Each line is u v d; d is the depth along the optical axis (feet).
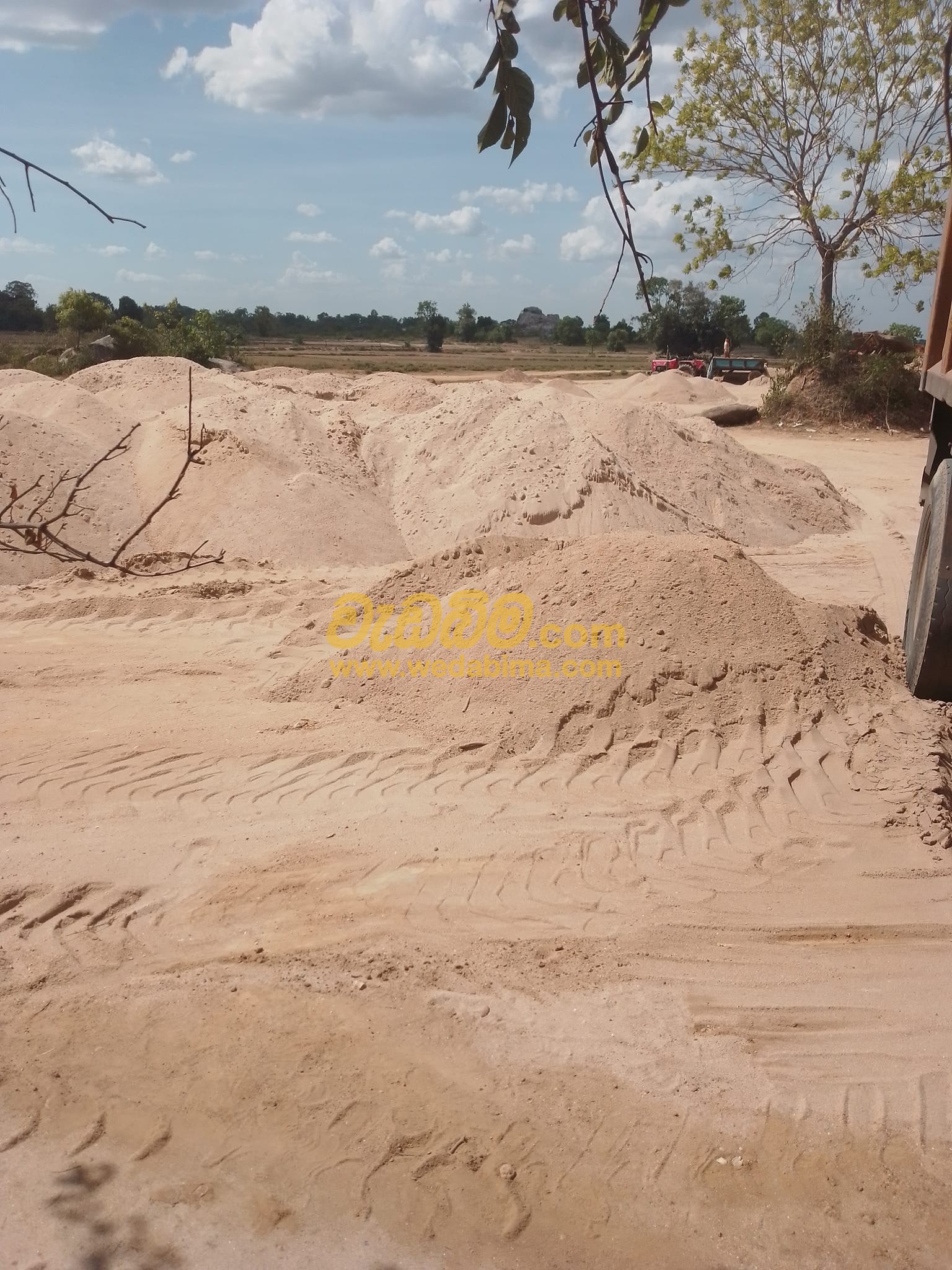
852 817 17.93
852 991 13.60
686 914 15.20
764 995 13.50
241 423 42.83
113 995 13.32
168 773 19.40
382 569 36.91
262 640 28.22
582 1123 11.35
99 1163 10.82
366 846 16.89
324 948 14.29
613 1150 11.00
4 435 38.27
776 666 21.42
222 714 22.47
